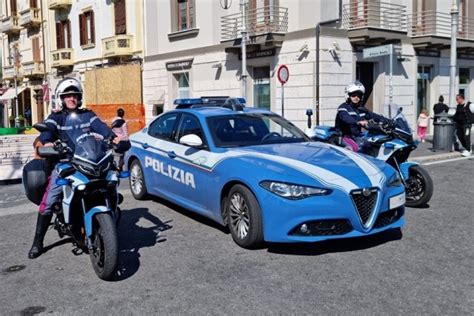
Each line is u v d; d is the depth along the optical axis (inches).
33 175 211.5
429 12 797.2
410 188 289.6
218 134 251.9
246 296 169.0
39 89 1381.6
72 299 171.3
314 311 156.6
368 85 773.9
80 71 1174.3
